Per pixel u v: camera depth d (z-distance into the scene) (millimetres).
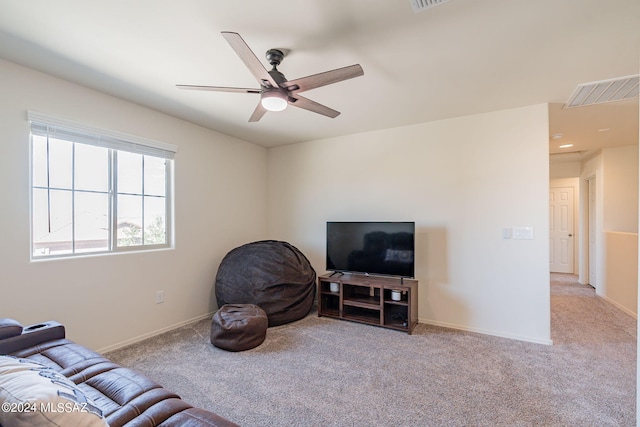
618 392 2096
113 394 1278
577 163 5734
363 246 3637
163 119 3234
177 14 1678
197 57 2135
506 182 3148
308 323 3479
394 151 3771
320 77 1858
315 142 4371
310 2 1584
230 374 2336
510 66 2250
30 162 2309
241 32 1841
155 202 3242
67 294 2482
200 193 3664
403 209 3703
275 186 4730
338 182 4176
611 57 2107
